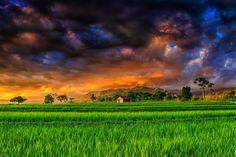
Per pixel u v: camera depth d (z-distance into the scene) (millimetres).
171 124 12875
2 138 8430
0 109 47031
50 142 7727
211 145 7094
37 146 6844
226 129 10711
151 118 24906
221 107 55469
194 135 8961
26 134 9148
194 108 50969
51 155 6152
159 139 8023
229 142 7699
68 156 5988
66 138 8344
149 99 160625
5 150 6496
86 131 10039
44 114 26016
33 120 23438
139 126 11969
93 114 26219
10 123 19219
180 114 27312
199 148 6754
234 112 31297
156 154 6277
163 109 47406
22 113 27875
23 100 144875
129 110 44906
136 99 164125
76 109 47562
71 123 19688
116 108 50500
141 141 7547
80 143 7277
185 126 11898
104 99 172750
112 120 23078
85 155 5902
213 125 12500
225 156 6086
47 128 10875
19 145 6902
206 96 147375
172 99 150750
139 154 6230
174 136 8859
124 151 6348
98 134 9312
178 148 6898
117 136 8945
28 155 6152
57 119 23812
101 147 6738
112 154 6109
